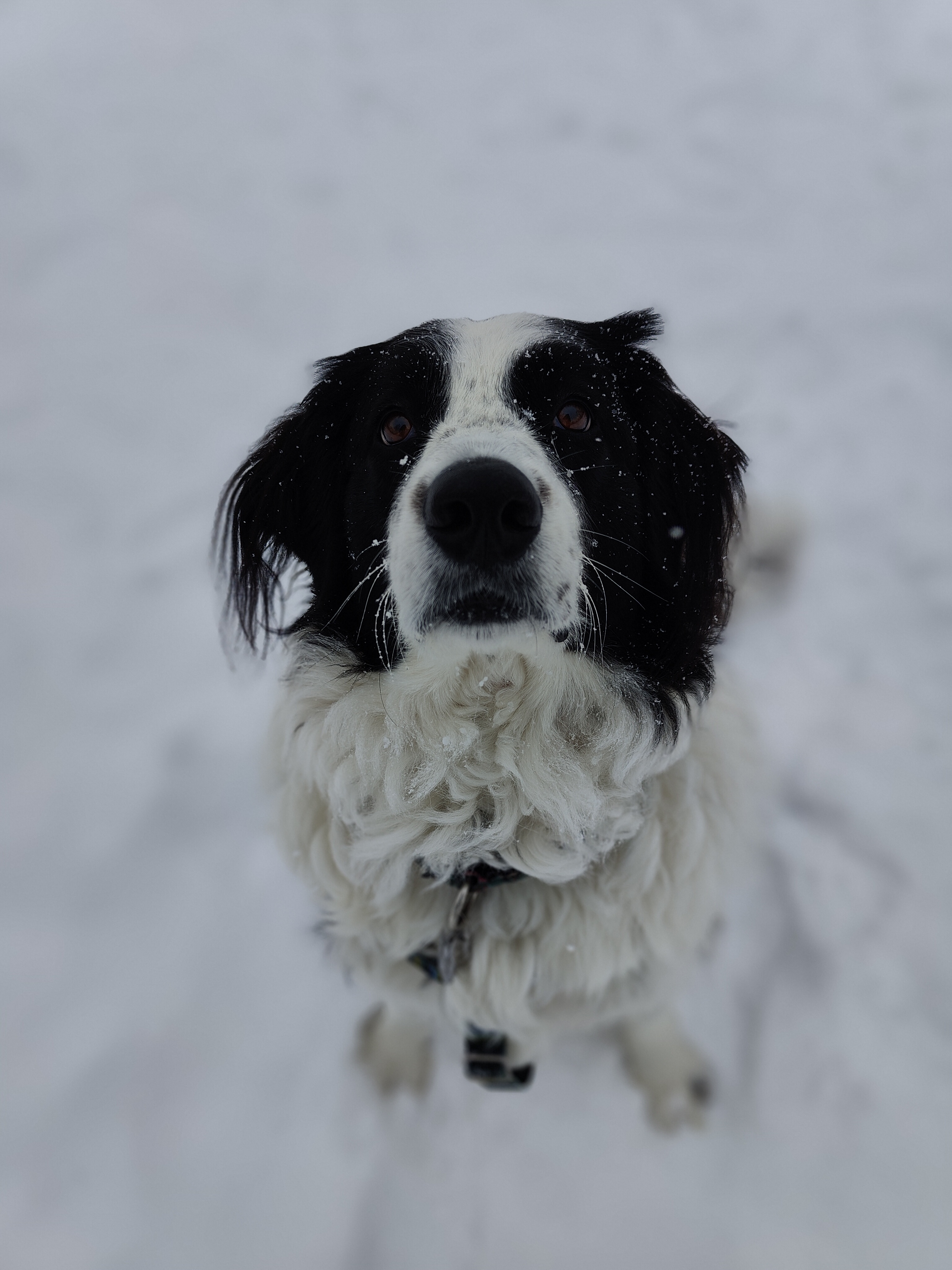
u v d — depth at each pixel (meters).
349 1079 0.61
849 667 0.80
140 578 0.88
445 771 0.49
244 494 0.56
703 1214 0.56
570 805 0.48
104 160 1.34
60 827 0.71
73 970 0.65
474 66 1.49
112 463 0.99
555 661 0.47
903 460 0.94
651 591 0.52
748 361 1.07
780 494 0.88
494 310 1.16
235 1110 0.60
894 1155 0.57
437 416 0.47
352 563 0.51
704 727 0.55
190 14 1.55
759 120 1.38
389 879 0.50
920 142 1.32
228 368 1.10
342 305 1.18
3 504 0.94
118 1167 0.58
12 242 1.23
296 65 1.49
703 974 0.64
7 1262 0.55
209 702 0.78
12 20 1.54
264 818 0.71
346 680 0.50
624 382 0.52
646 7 1.55
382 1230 0.56
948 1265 0.53
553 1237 0.56
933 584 0.84
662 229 1.25
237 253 1.24
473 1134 0.60
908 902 0.66
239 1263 0.55
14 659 0.81
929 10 1.48
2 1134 0.58
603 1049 0.63
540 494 0.42
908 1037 0.60
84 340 1.12
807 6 1.52
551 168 1.35
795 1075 0.60
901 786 0.72
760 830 0.62
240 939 0.66
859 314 1.11
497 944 0.51
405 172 1.35
